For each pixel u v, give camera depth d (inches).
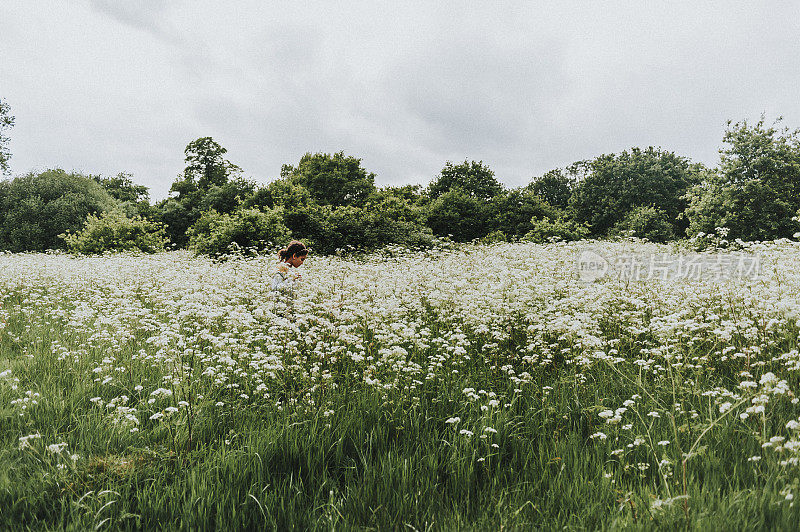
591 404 177.0
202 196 1861.5
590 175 2176.4
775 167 1043.9
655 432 152.7
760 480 122.9
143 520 118.1
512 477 138.3
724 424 148.9
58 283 453.1
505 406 175.2
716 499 114.4
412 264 551.8
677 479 123.3
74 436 156.5
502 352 242.4
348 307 277.9
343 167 2112.5
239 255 633.6
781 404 154.9
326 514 120.3
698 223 1090.7
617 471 132.9
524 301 306.2
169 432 156.5
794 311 188.1
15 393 183.3
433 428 168.9
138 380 205.9
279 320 253.3
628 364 219.9
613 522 108.8
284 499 127.0
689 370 201.2
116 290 359.3
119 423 163.9
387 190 1963.6
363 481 136.6
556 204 2679.6
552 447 151.5
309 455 145.1
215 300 312.5
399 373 197.0
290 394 192.9
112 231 929.5
